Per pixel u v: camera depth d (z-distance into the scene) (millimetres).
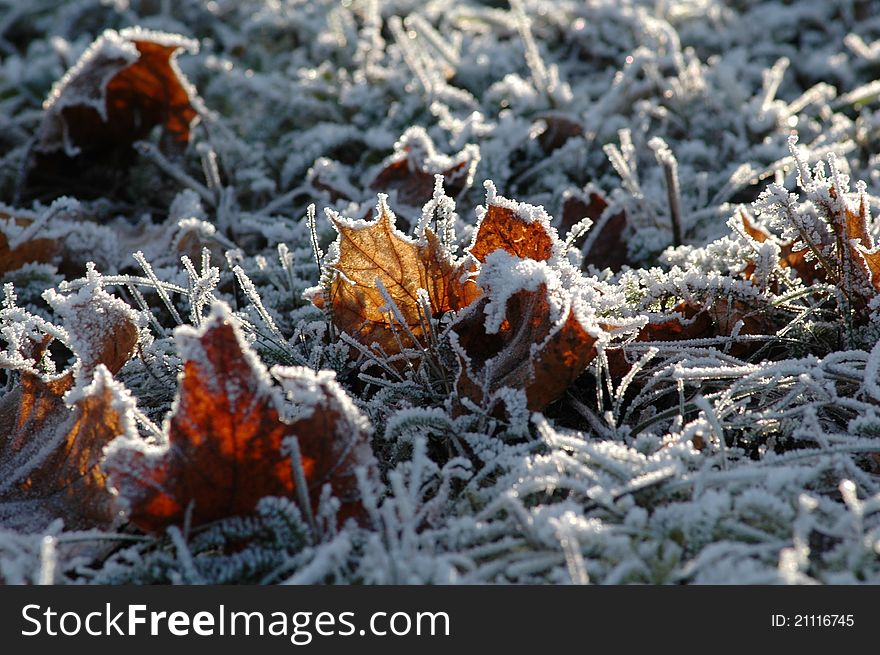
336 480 884
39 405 945
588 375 986
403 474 933
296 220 1285
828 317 1028
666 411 950
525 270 939
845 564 851
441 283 990
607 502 873
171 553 881
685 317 1021
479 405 949
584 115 1350
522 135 1289
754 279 1018
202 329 857
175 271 1111
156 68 1282
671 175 1158
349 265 987
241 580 871
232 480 872
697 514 866
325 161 1271
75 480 911
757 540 865
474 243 997
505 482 904
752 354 1024
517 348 951
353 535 874
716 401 953
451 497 929
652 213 1206
